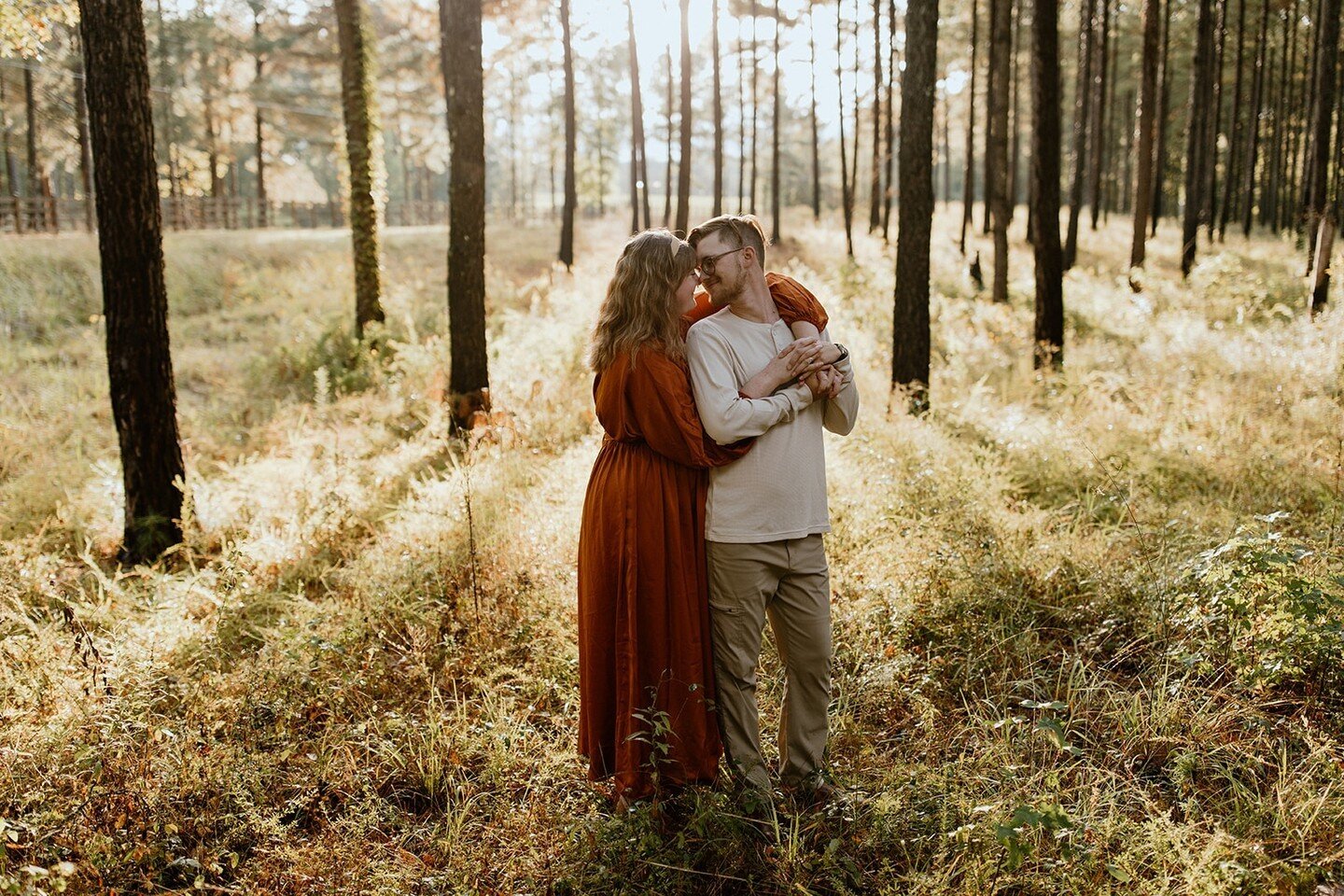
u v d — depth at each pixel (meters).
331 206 38.62
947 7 27.44
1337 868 2.60
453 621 4.39
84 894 2.67
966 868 2.62
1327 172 14.66
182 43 31.17
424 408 9.60
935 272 20.17
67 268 16.72
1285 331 10.82
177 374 12.58
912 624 4.20
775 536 2.92
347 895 2.76
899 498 5.39
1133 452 6.48
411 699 3.82
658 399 2.85
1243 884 2.51
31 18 8.65
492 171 73.19
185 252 18.88
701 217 38.97
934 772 3.04
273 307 16.16
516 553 4.79
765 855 2.85
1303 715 3.34
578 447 6.85
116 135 5.68
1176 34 31.69
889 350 11.07
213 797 3.12
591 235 29.12
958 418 7.97
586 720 3.07
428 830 3.09
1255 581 3.57
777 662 3.96
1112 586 4.30
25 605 4.66
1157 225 32.88
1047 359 10.22
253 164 45.41
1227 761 3.14
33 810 3.05
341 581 5.02
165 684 3.97
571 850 2.85
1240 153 38.31
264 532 5.80
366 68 13.55
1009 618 4.18
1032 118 10.67
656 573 2.93
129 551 5.98
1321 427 6.57
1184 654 3.58
